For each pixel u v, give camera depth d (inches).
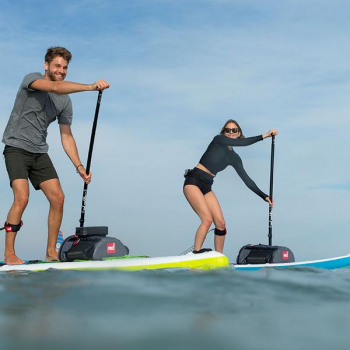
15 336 63.5
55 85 149.8
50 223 168.4
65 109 171.0
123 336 64.5
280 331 68.5
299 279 118.6
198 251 180.7
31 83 154.3
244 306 84.4
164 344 61.6
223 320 73.7
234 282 109.0
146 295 91.1
